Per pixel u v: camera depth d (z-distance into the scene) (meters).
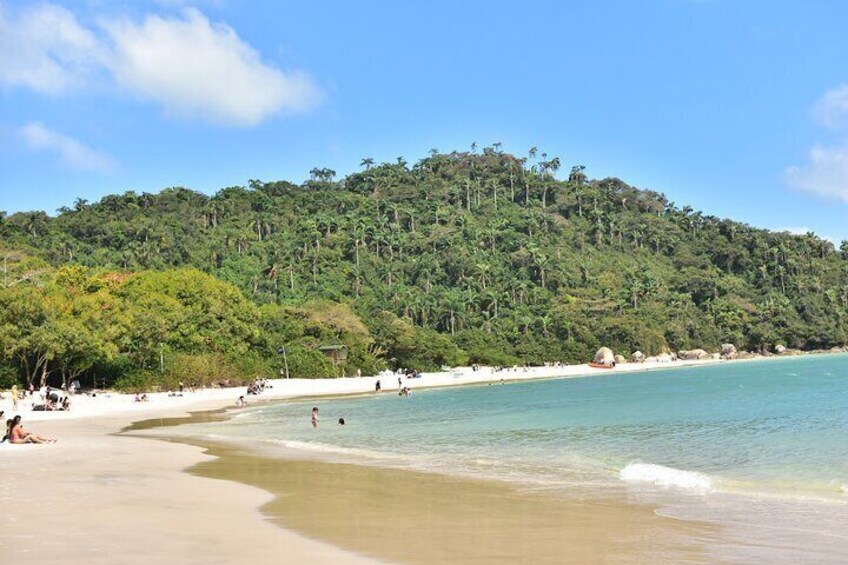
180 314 97.12
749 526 14.84
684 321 191.38
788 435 33.31
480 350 148.25
